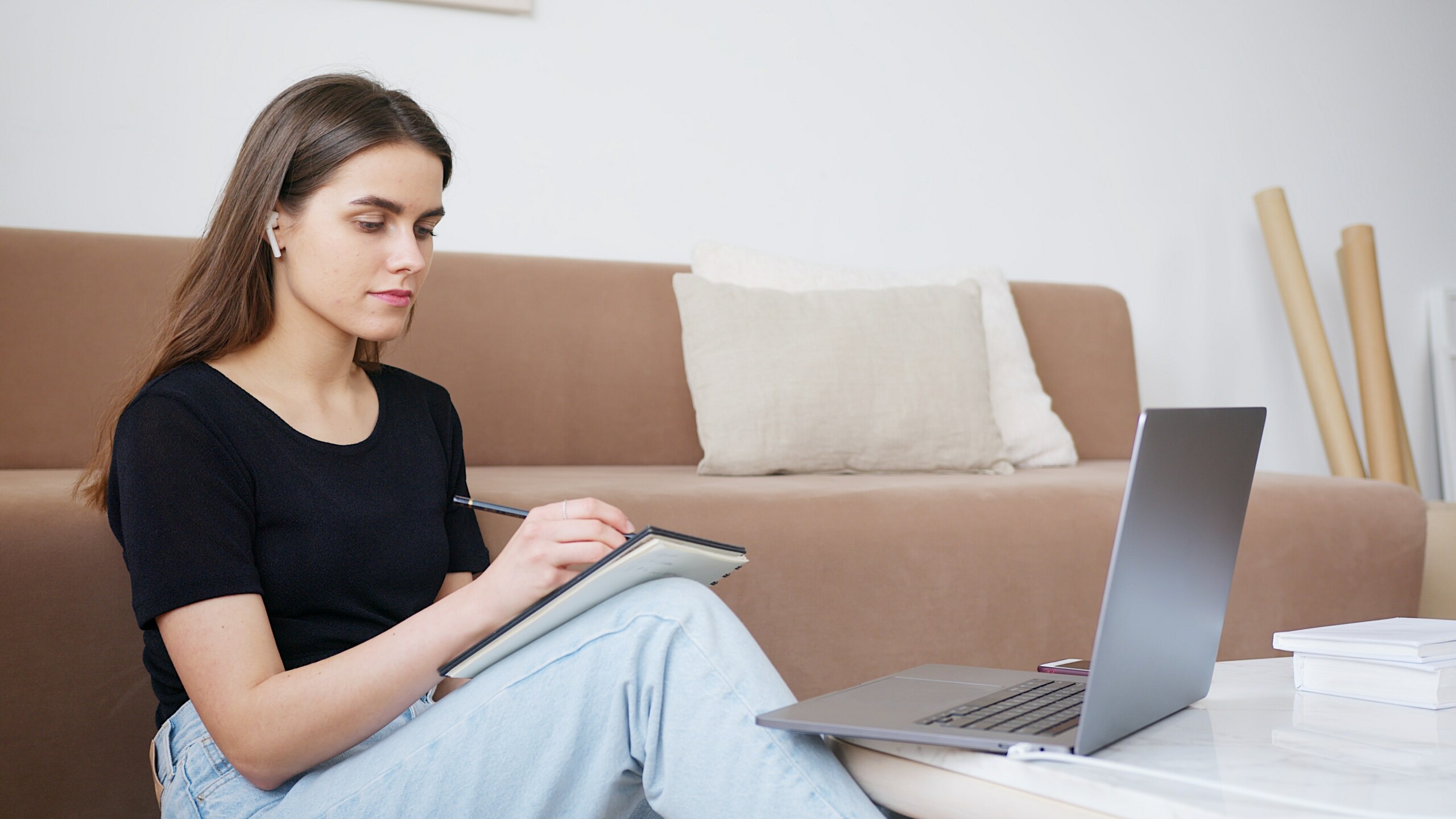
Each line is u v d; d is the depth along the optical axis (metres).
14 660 1.15
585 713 0.75
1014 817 0.64
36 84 1.91
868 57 2.57
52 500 1.18
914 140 2.61
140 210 1.98
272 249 0.95
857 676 1.45
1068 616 1.58
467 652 0.77
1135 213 2.84
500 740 0.76
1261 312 2.96
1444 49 3.23
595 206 2.32
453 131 2.19
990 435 1.96
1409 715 0.79
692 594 0.76
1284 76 3.02
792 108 2.49
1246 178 2.97
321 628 0.94
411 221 0.96
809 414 1.83
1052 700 0.78
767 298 1.98
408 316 1.11
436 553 1.02
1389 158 3.14
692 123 2.40
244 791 0.83
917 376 1.92
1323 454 3.01
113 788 1.20
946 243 2.64
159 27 1.98
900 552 1.48
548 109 2.27
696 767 0.72
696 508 1.39
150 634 0.93
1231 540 0.81
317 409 0.99
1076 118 2.78
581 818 0.77
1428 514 2.15
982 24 2.68
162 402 0.88
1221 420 0.74
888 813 0.85
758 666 0.74
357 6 2.11
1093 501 1.62
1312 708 0.82
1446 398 3.11
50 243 1.74
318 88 0.95
